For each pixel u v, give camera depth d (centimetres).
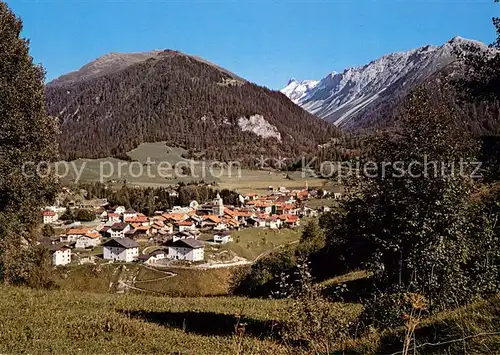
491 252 1165
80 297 1969
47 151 2398
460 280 1113
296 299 999
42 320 1368
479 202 1277
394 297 1104
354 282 2373
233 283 5647
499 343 655
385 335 907
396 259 1200
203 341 1241
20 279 2898
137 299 2072
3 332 1203
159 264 7906
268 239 10238
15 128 2170
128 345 1177
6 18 2284
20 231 2447
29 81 2292
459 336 722
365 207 1201
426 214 1122
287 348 975
